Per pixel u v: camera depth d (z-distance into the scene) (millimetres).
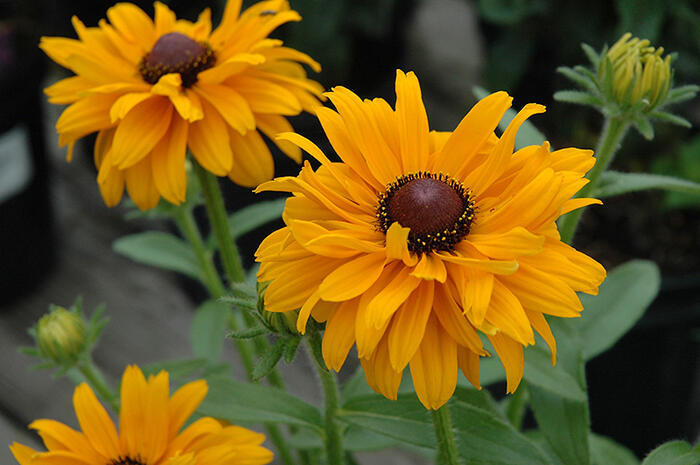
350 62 876
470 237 476
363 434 560
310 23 823
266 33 561
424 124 490
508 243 455
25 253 753
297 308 467
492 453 499
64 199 852
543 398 525
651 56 509
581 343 523
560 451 518
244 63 545
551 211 460
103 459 511
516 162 483
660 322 700
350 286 456
